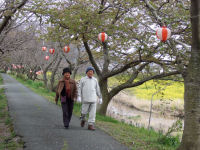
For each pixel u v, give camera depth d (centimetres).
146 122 1568
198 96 447
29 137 560
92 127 674
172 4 771
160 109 2041
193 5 435
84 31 983
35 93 1870
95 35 1008
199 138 443
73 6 906
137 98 2475
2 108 1039
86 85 651
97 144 530
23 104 1203
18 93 1800
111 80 1839
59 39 1094
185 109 465
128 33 927
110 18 1031
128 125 1038
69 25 912
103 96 1288
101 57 1562
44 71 2311
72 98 659
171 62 857
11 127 663
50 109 1072
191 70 456
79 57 1627
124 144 555
